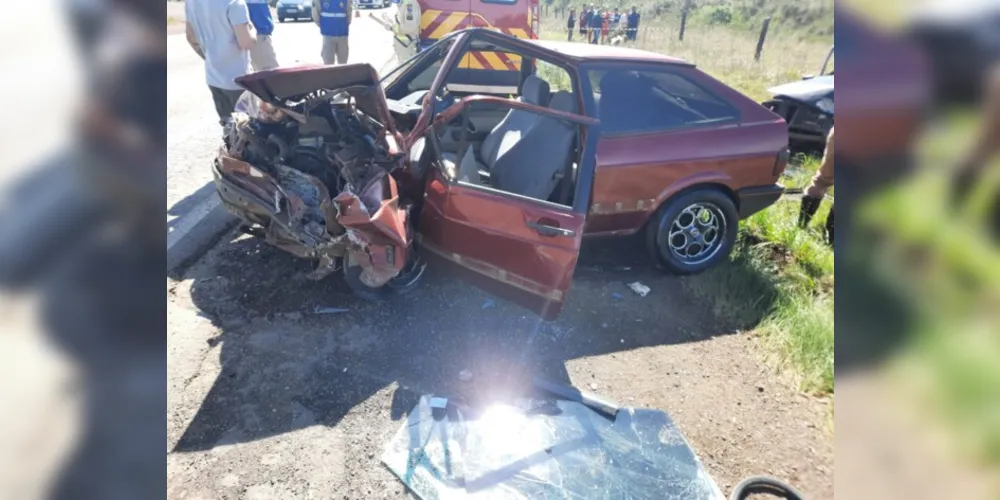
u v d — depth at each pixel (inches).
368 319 128.8
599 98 146.9
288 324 125.0
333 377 111.0
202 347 116.1
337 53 277.7
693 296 149.1
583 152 120.6
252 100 132.3
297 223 121.6
